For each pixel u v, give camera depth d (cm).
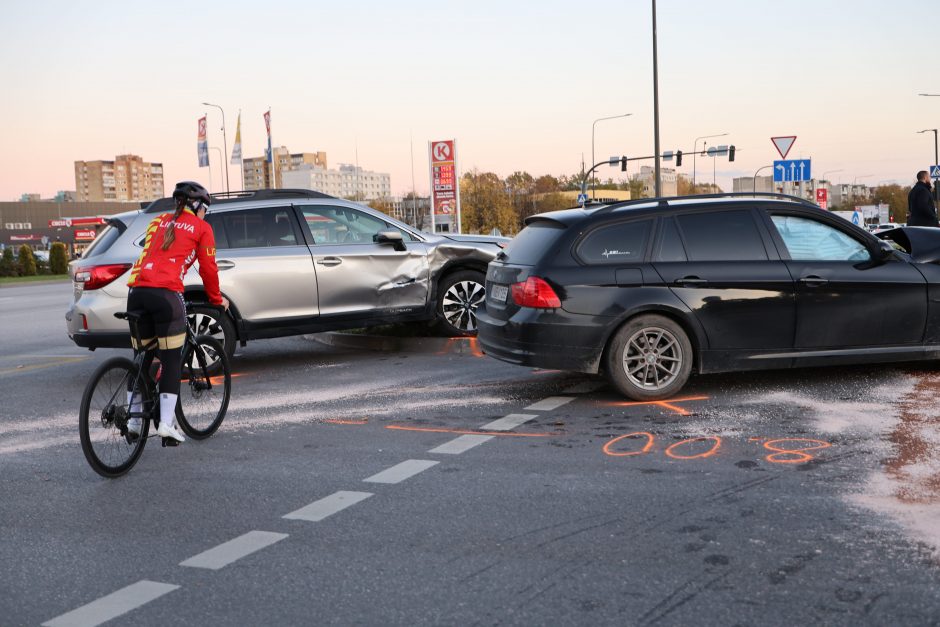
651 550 402
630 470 529
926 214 1552
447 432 645
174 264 589
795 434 595
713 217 734
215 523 466
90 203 15750
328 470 559
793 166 2255
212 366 666
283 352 1103
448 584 374
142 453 623
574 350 704
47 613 361
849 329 736
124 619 353
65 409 796
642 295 704
